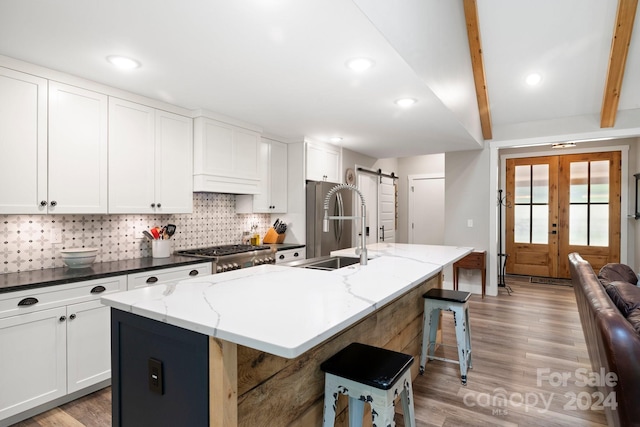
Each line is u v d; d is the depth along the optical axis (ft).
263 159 13.98
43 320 7.21
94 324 8.02
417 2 8.21
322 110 11.05
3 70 7.27
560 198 21.12
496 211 17.51
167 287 5.67
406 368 5.12
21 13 5.74
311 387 5.22
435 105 10.47
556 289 18.76
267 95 9.69
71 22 6.03
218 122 11.49
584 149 20.43
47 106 7.92
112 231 10.18
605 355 5.28
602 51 12.64
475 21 12.27
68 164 8.28
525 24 12.36
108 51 7.13
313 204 14.78
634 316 5.94
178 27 6.19
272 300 4.83
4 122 7.30
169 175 10.46
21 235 8.43
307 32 6.37
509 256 22.56
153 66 7.84
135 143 9.60
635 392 4.93
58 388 7.45
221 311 4.31
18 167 7.50
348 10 5.70
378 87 9.03
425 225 24.31
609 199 19.88
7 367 6.75
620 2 11.09
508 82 14.57
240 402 4.05
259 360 4.31
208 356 3.91
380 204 22.18
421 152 18.93
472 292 18.13
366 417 6.56
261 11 5.73
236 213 14.03
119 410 4.96
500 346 11.08
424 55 8.68
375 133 14.21
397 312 8.14
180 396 4.20
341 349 5.86
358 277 6.52
